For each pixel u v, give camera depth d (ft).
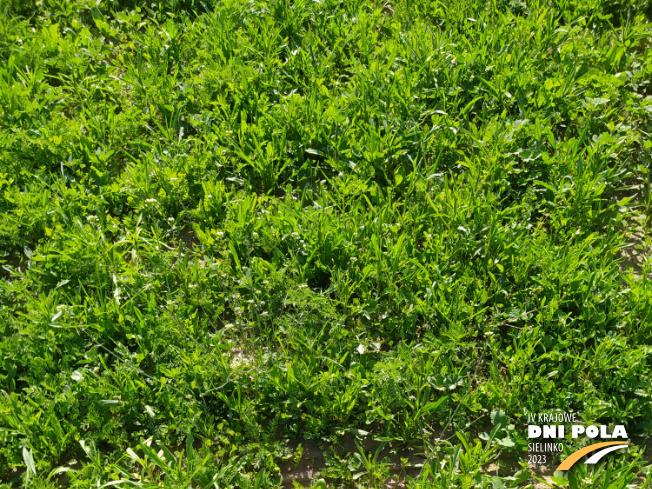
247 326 10.54
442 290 10.46
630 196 12.73
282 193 12.93
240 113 13.71
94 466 8.64
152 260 10.89
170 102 13.94
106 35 16.38
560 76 13.99
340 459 8.98
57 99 14.32
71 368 9.89
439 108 13.67
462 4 15.79
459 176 12.41
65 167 12.95
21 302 10.84
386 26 15.88
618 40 14.93
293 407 9.47
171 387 9.45
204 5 16.15
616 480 8.30
